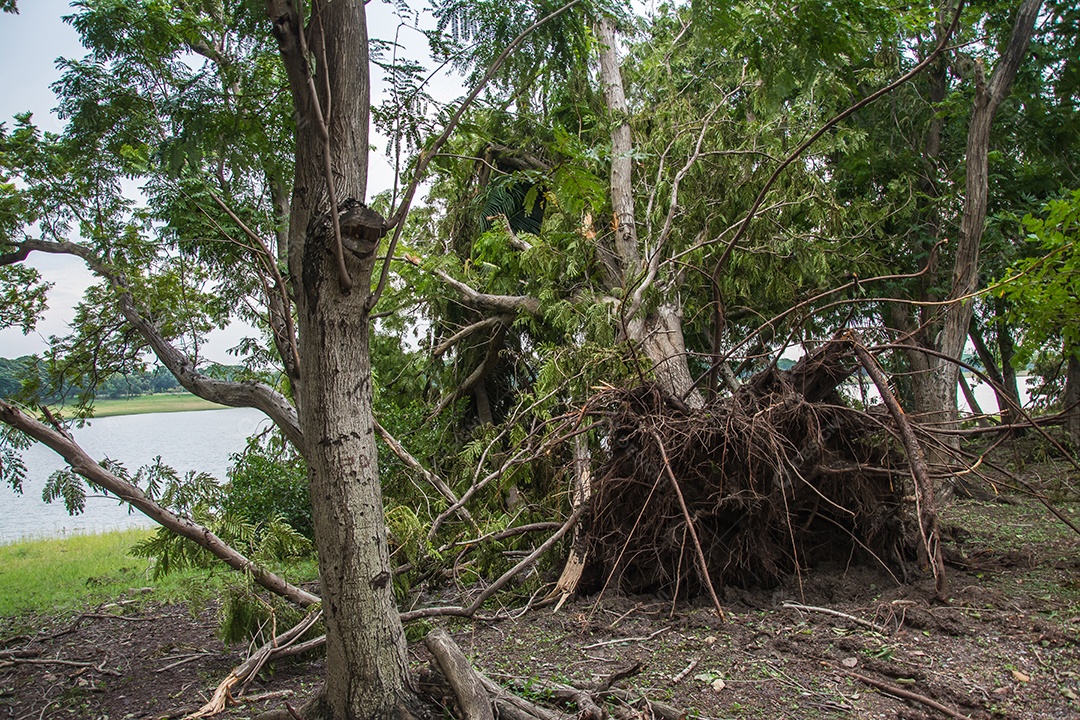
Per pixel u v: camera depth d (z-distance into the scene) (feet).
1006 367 45.29
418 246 35.58
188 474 15.03
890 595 16.49
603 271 31.86
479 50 11.82
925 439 17.83
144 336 16.63
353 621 9.68
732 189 31.22
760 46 12.59
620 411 18.81
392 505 22.31
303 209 9.57
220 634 15.05
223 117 12.06
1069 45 32.17
